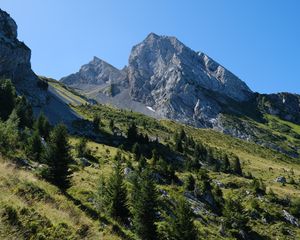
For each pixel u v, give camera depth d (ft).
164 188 269.23
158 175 300.81
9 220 68.90
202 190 293.43
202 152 541.34
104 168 272.92
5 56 587.68
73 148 339.57
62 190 123.54
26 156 190.60
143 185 168.14
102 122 597.11
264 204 324.39
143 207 150.30
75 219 88.89
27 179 103.60
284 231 285.02
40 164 175.94
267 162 653.30
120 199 153.58
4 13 653.71
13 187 89.76
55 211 87.76
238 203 287.28
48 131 333.42
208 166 473.26
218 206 288.92
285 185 441.68
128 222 154.61
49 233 73.92
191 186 294.25
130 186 222.89
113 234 96.73
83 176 208.74
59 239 73.77
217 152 633.61
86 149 322.34
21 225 70.03
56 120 553.64
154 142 519.60
